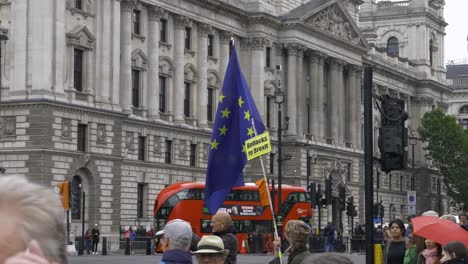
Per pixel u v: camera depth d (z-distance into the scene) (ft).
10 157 265.34
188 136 347.56
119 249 289.53
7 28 271.49
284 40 404.77
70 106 272.51
